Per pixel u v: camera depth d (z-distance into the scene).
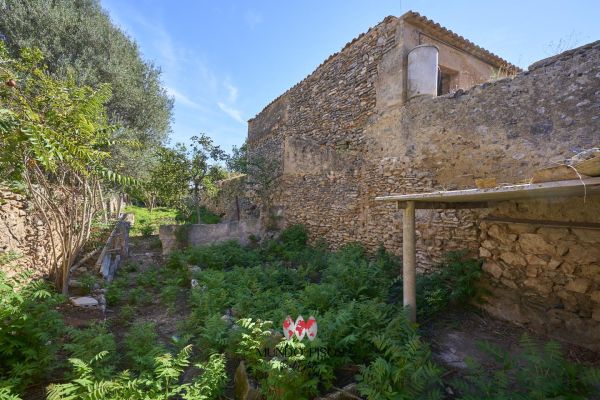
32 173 4.94
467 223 5.15
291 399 2.43
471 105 5.27
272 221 11.15
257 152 13.79
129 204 22.58
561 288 3.82
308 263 6.95
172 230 9.54
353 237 8.03
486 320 4.26
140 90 11.97
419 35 6.98
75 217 5.32
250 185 12.96
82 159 4.34
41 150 3.07
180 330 3.96
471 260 4.88
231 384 2.91
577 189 2.52
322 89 9.57
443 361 3.27
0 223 4.15
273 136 12.41
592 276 3.56
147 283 6.20
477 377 2.64
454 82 7.76
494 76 6.54
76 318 4.12
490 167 4.95
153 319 4.52
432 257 5.76
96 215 7.78
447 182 5.60
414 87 6.34
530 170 4.45
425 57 6.29
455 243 5.34
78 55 10.11
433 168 5.86
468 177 5.26
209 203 17.72
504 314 4.23
